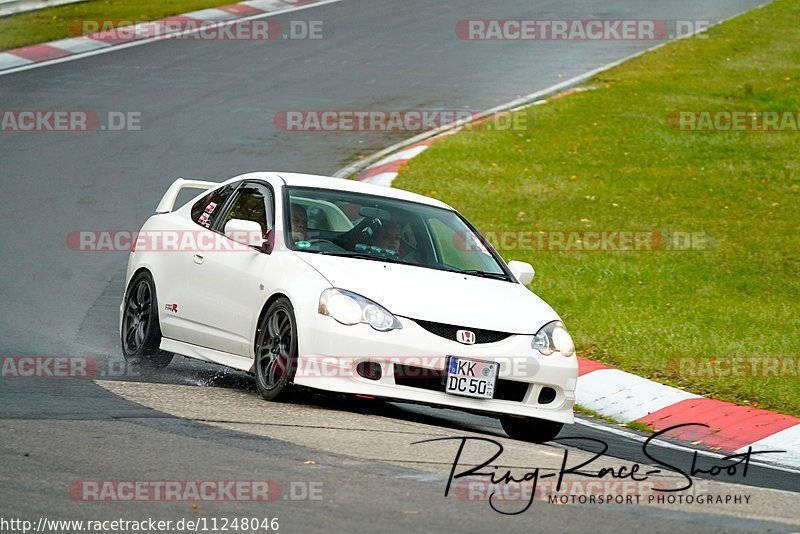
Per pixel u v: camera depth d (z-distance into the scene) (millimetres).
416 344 27656
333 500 20219
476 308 29016
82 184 59344
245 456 22953
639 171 67062
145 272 35188
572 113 79500
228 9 113188
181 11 110750
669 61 97875
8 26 99938
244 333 30562
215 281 31969
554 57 100062
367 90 85500
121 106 76688
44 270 46031
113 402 27766
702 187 64250
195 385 31734
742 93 86188
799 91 87438
